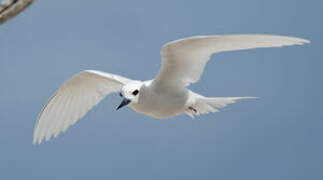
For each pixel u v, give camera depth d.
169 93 12.08
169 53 11.27
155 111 12.27
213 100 12.73
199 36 10.73
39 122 12.86
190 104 12.45
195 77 11.97
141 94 11.73
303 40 10.16
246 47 10.88
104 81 12.77
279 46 10.52
